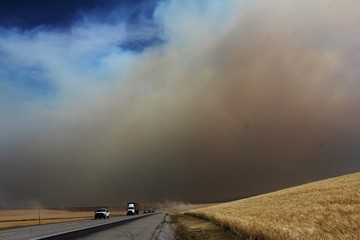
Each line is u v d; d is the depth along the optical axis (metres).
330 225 19.06
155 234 29.67
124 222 54.28
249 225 25.55
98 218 84.69
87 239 24.53
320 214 25.47
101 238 25.38
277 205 49.66
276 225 22.23
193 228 37.81
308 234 17.89
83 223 52.72
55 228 39.31
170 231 33.44
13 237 26.55
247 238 23.47
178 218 70.75
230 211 56.12
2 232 33.06
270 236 19.55
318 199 42.50
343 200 35.91
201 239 25.64
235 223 30.47
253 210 47.28
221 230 32.28
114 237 26.31
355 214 22.95
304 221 22.86
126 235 28.36
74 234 28.91
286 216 28.39
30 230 35.94
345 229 17.95
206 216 56.62
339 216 22.55
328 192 52.59
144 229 36.44
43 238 25.03
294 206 39.81
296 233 18.31
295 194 66.56
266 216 32.69
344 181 72.25
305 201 44.34
